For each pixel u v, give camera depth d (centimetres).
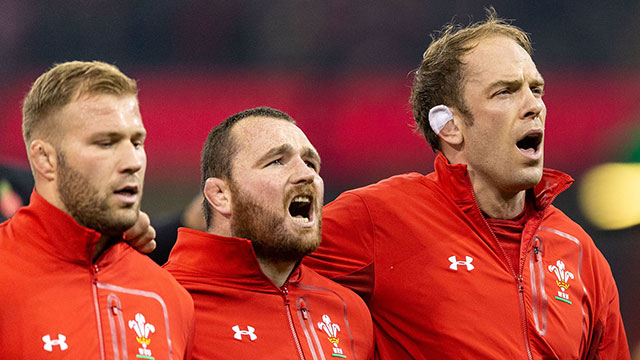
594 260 1048
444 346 942
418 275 966
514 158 982
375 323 980
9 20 2689
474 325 945
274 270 894
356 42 2791
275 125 896
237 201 880
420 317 956
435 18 2783
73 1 2722
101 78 726
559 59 2739
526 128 979
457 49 1019
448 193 1013
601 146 2678
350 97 2775
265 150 877
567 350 967
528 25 2767
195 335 838
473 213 995
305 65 2791
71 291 720
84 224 725
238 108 2766
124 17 2753
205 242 881
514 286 974
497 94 988
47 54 2717
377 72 2784
